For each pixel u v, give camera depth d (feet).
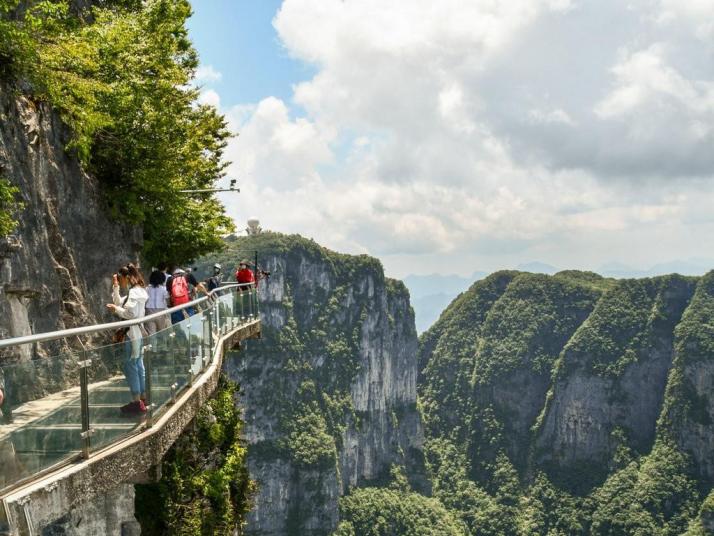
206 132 102.01
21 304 52.21
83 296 65.87
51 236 60.08
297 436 635.25
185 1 86.33
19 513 24.82
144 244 87.10
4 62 52.26
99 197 72.84
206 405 64.85
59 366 28.94
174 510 50.78
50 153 62.18
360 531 647.97
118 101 65.16
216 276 92.02
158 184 76.13
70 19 65.72
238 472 71.36
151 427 37.60
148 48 69.56
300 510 614.34
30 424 26.76
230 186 103.81
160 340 40.42
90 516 41.04
